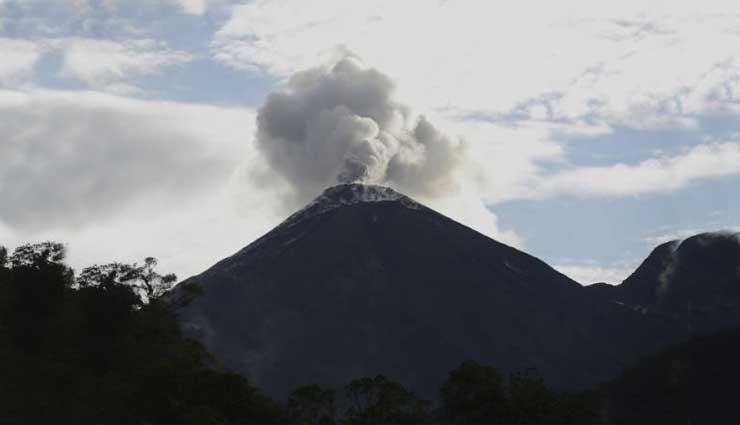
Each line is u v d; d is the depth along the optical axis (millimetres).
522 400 198250
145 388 182125
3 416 174250
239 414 184750
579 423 196375
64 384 188500
